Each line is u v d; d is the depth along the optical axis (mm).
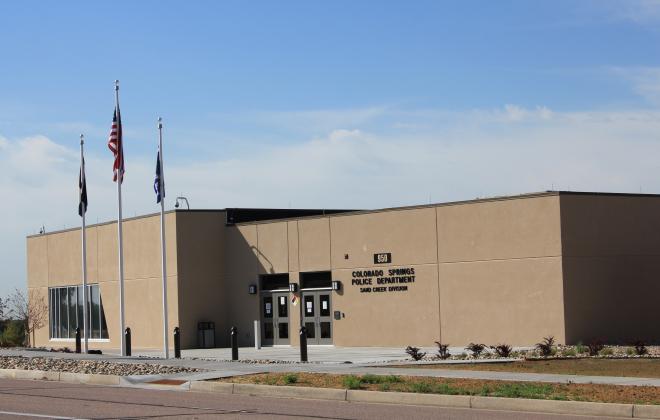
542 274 32688
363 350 36188
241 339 43156
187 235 43531
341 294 38938
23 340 53031
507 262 33688
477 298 34438
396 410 17375
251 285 42656
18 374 26750
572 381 20188
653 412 15781
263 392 20703
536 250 32906
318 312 40000
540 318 32656
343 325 38781
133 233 46344
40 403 18969
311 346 40000
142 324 45469
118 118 34406
